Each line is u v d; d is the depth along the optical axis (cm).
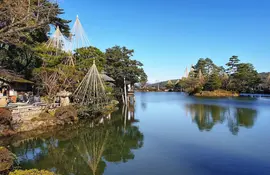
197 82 7906
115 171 945
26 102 2152
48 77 2122
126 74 4125
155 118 2388
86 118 2166
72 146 1334
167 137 1528
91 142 1426
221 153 1173
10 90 2295
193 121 2186
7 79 1866
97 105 2375
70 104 2131
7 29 964
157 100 5078
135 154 1166
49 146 1320
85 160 1093
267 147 1278
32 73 2289
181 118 2378
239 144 1340
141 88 11500
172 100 5034
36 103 2053
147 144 1357
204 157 1109
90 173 933
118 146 1326
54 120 1761
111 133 1681
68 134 1620
